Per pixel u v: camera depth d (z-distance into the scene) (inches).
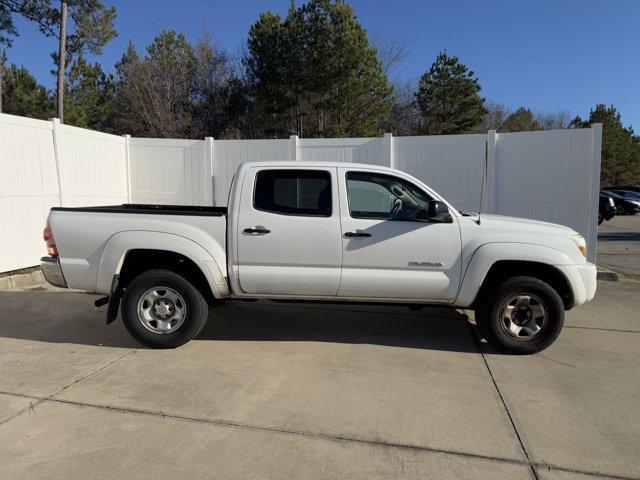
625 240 639.1
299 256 202.8
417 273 202.7
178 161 435.2
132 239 203.9
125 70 1206.9
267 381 177.3
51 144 357.1
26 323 246.4
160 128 1155.3
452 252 201.6
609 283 359.3
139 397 163.5
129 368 188.4
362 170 206.7
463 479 121.3
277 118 1096.2
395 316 264.2
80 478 120.1
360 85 969.5
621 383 177.5
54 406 156.5
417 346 216.7
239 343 219.0
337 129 987.3
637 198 1223.5
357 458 129.7
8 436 138.6
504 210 389.4
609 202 645.9
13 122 326.0
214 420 148.6
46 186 353.1
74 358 198.8
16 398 161.8
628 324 250.2
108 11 900.6
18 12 840.3
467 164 390.9
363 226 201.5
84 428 143.3
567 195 375.9
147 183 442.6
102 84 1210.0
